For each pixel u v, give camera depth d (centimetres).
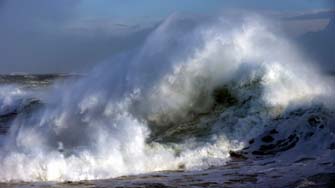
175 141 1633
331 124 1608
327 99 1745
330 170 1228
